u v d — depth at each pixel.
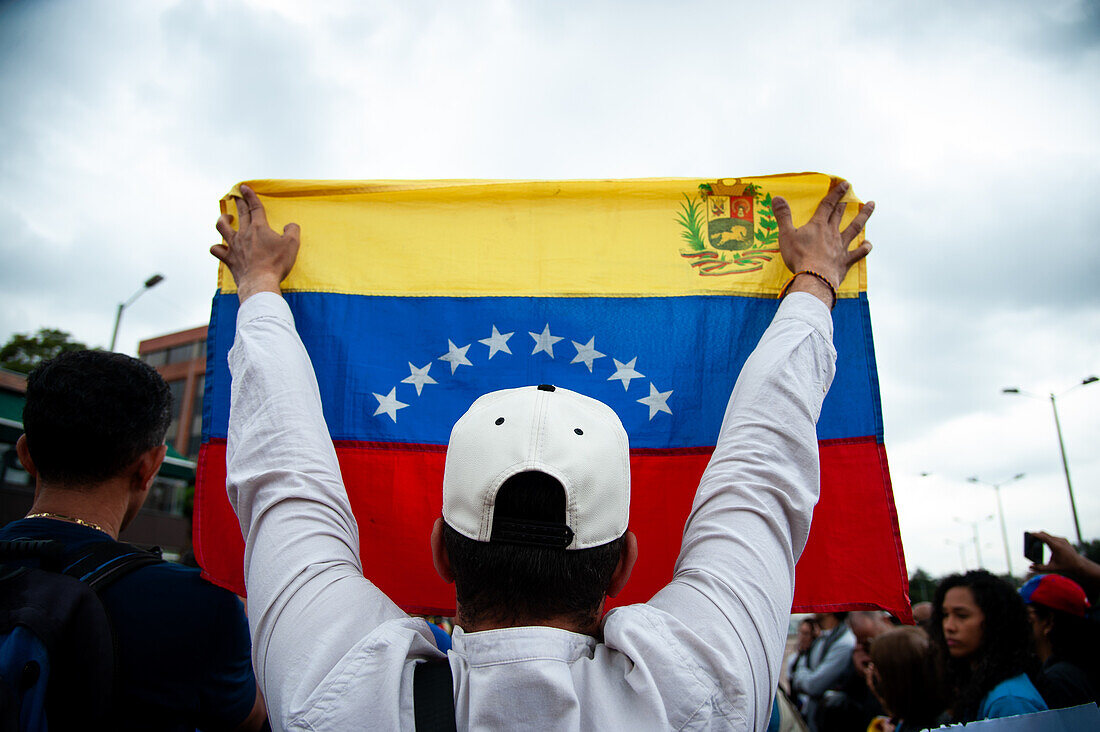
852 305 1.87
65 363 1.50
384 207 2.01
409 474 1.83
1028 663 2.54
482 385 1.89
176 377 43.00
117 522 1.53
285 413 1.32
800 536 1.19
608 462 1.09
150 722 1.31
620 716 0.92
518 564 1.00
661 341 1.91
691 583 1.08
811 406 1.31
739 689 0.96
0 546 1.33
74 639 1.23
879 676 3.09
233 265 1.82
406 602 1.76
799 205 1.96
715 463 1.25
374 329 1.92
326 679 0.94
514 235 2.00
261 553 1.14
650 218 1.99
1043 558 3.23
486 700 0.92
